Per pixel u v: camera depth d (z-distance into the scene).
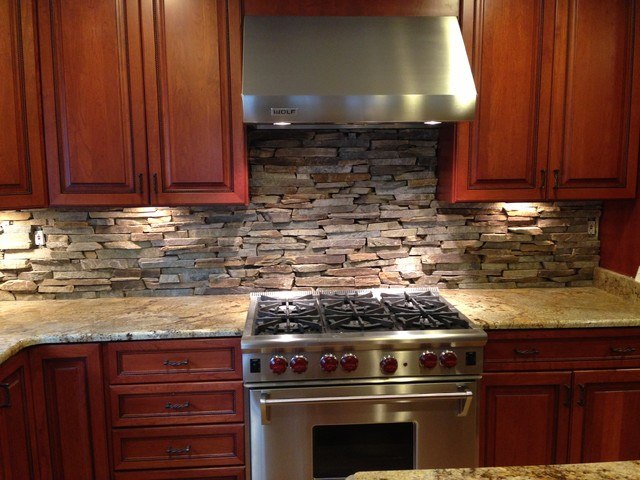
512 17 2.13
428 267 2.58
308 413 1.92
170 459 1.97
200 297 2.46
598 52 2.18
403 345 1.88
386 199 2.52
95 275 2.45
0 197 1.95
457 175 2.21
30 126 2.04
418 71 1.96
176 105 2.10
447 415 1.95
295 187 2.48
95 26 2.04
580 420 2.07
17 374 1.79
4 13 1.95
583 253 2.60
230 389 1.95
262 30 2.07
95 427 1.94
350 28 2.09
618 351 2.04
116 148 2.10
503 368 2.02
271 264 2.52
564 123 2.21
